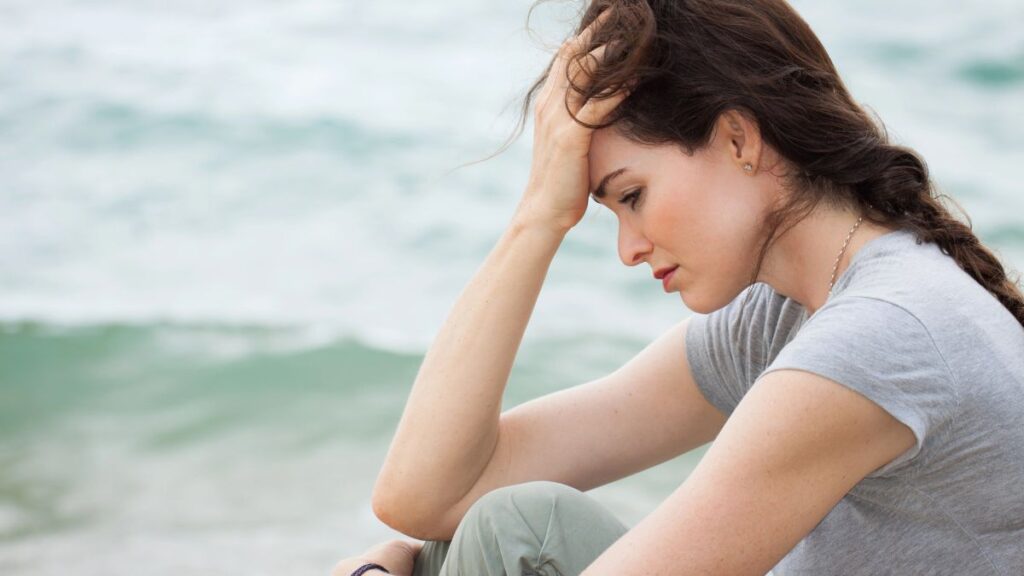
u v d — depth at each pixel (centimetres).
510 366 247
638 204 211
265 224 1050
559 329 826
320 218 1055
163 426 701
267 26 1616
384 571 250
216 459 654
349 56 1500
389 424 700
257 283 930
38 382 758
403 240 1014
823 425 182
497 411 250
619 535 221
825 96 205
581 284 903
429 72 1452
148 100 1319
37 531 561
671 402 261
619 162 209
